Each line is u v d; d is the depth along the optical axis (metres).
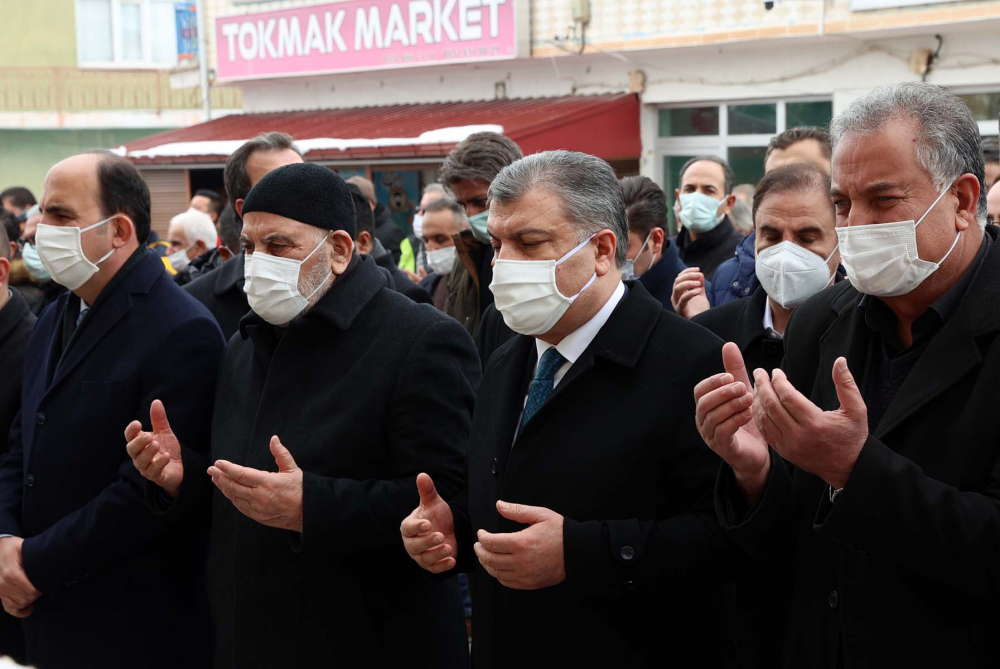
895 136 2.06
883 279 2.10
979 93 9.52
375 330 2.93
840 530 1.97
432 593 2.96
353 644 2.78
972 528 1.89
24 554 3.13
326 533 2.65
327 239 2.92
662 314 2.51
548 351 2.54
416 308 2.99
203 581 3.39
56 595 3.21
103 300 3.27
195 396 3.22
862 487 1.93
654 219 4.24
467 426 2.89
